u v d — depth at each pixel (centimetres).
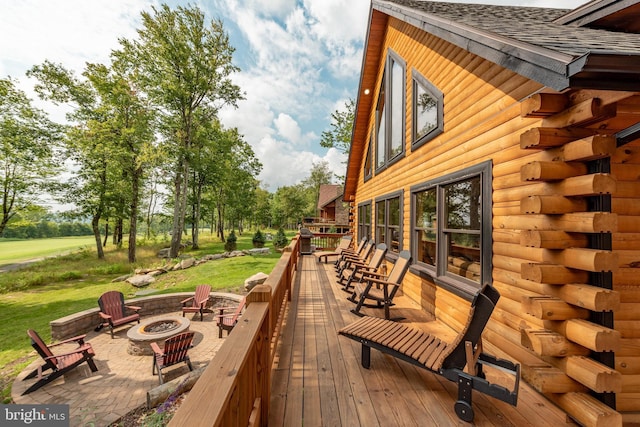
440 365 207
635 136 165
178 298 826
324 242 1528
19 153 1319
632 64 133
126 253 1839
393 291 402
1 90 1270
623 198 196
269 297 192
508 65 195
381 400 214
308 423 187
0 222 1323
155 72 1611
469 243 348
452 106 383
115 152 1495
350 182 1132
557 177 188
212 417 76
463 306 344
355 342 321
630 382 191
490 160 299
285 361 275
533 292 231
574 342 182
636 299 195
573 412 176
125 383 459
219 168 2208
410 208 518
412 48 526
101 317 680
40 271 1280
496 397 187
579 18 287
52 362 457
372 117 855
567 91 191
